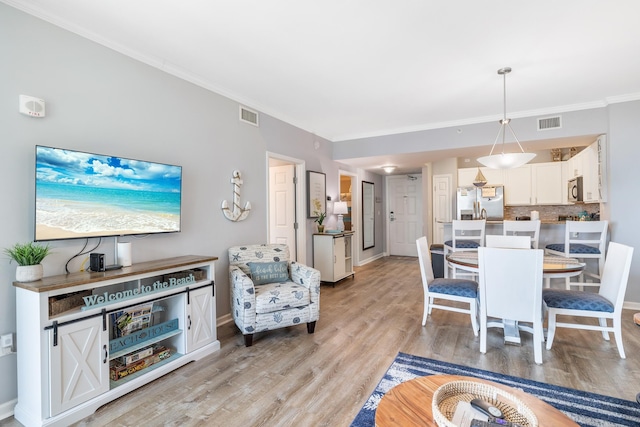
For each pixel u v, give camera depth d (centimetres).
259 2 205
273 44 259
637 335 300
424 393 138
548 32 242
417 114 445
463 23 230
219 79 327
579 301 263
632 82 339
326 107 413
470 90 359
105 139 246
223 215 350
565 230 424
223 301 350
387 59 285
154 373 233
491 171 686
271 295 296
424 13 219
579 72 313
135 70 267
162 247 283
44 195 202
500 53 275
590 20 227
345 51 271
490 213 668
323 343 296
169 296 246
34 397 180
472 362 253
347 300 434
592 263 432
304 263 495
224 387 224
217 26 233
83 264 229
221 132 349
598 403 197
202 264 276
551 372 236
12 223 198
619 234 385
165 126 290
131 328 237
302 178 493
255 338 310
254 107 396
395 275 593
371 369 246
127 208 248
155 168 269
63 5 206
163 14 217
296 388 221
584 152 494
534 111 427
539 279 245
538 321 248
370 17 223
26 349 185
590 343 285
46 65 213
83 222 222
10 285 197
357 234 687
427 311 334
